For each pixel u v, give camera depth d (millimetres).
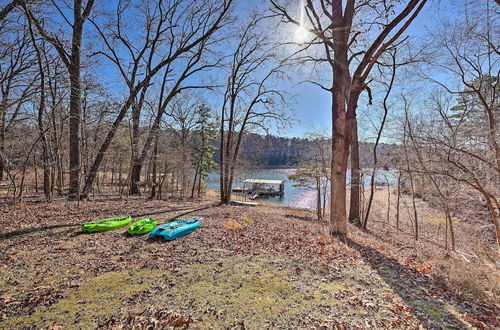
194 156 22000
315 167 15734
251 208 14375
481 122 9820
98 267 4793
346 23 8406
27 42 11391
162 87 15867
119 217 8344
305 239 7484
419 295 4254
